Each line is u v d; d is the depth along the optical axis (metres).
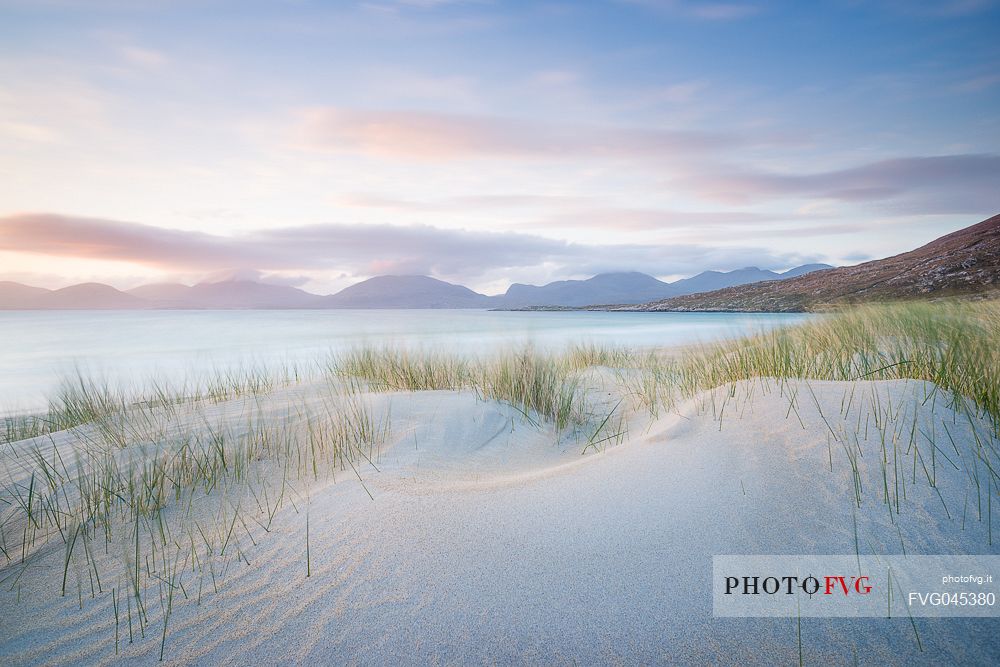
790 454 2.90
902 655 1.69
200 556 2.55
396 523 2.58
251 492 3.28
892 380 3.68
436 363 7.28
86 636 2.04
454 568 2.21
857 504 2.42
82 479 3.54
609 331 23.89
